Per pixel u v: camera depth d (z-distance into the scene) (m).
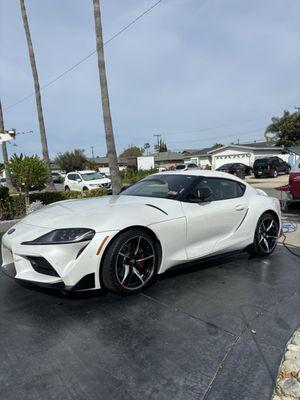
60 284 3.34
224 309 3.44
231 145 44.97
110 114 12.29
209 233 4.38
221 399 2.22
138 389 2.32
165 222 3.90
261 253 5.12
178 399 2.22
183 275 4.38
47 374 2.48
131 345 2.82
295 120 47.19
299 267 4.71
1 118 20.50
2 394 2.29
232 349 2.76
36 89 17.38
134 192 4.77
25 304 3.61
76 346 2.82
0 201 9.04
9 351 2.77
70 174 22.08
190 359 2.63
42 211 4.21
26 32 16.98
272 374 2.45
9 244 3.66
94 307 3.50
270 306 3.50
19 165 9.53
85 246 3.39
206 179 4.67
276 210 5.32
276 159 31.70
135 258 3.71
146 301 3.62
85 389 2.32
